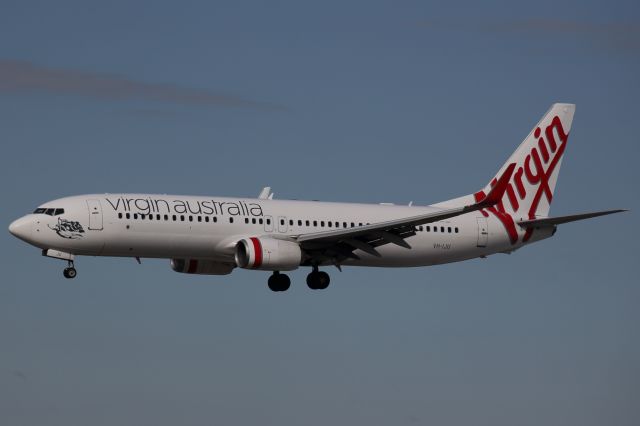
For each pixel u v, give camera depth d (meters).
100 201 174.00
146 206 175.12
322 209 189.25
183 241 177.00
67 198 175.50
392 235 180.00
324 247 184.88
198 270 191.00
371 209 194.25
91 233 172.00
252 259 175.12
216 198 182.38
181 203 177.88
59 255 174.75
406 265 198.50
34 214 172.62
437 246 198.12
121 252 175.88
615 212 191.25
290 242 179.25
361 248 182.88
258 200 185.62
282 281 195.38
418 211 199.12
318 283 192.50
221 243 179.25
